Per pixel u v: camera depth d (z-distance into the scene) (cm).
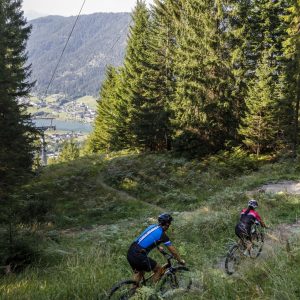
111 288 644
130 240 1258
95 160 4422
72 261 959
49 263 1010
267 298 529
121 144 4806
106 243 1245
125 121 4634
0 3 3048
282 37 3102
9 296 676
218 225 1320
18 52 3216
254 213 977
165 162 3112
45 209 2222
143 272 657
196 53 3102
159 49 3797
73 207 2466
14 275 880
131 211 2195
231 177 2645
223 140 3112
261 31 3244
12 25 3266
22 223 1886
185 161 3011
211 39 3034
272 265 675
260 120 2878
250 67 3175
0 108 2592
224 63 3022
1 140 2556
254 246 957
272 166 2658
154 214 1986
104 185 3041
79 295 664
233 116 3081
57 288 697
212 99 3061
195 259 1023
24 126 3028
